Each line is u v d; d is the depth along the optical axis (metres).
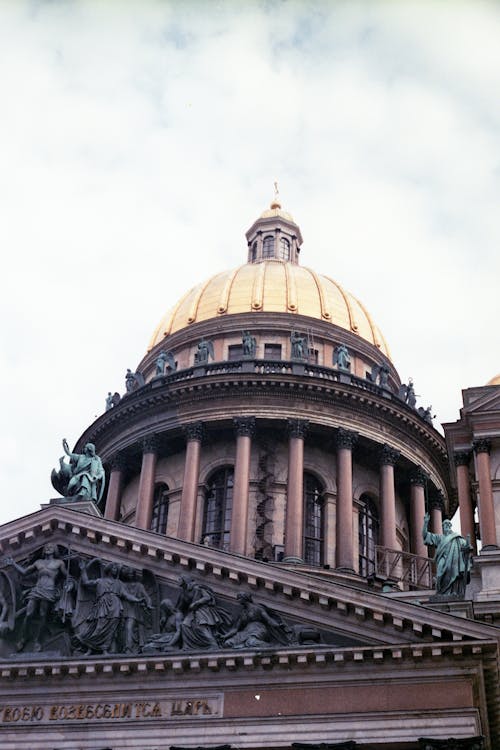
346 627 42.34
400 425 71.69
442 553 46.50
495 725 42.66
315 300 80.25
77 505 48.41
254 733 40.44
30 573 46.12
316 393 69.62
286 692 41.19
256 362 71.81
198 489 68.69
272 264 84.50
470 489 55.06
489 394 54.97
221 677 41.88
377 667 40.97
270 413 69.25
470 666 40.41
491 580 49.66
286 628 42.75
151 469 70.19
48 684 42.97
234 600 44.03
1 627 44.62
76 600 45.28
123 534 45.84
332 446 70.31
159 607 44.53
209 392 70.06
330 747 39.59
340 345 75.88
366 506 70.50
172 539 45.19
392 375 80.88
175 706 41.56
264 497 67.81
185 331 79.25
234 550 63.47
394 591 55.88
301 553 64.06
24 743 41.69
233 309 79.31
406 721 39.75
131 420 72.94
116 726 41.50
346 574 62.47
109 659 42.50
